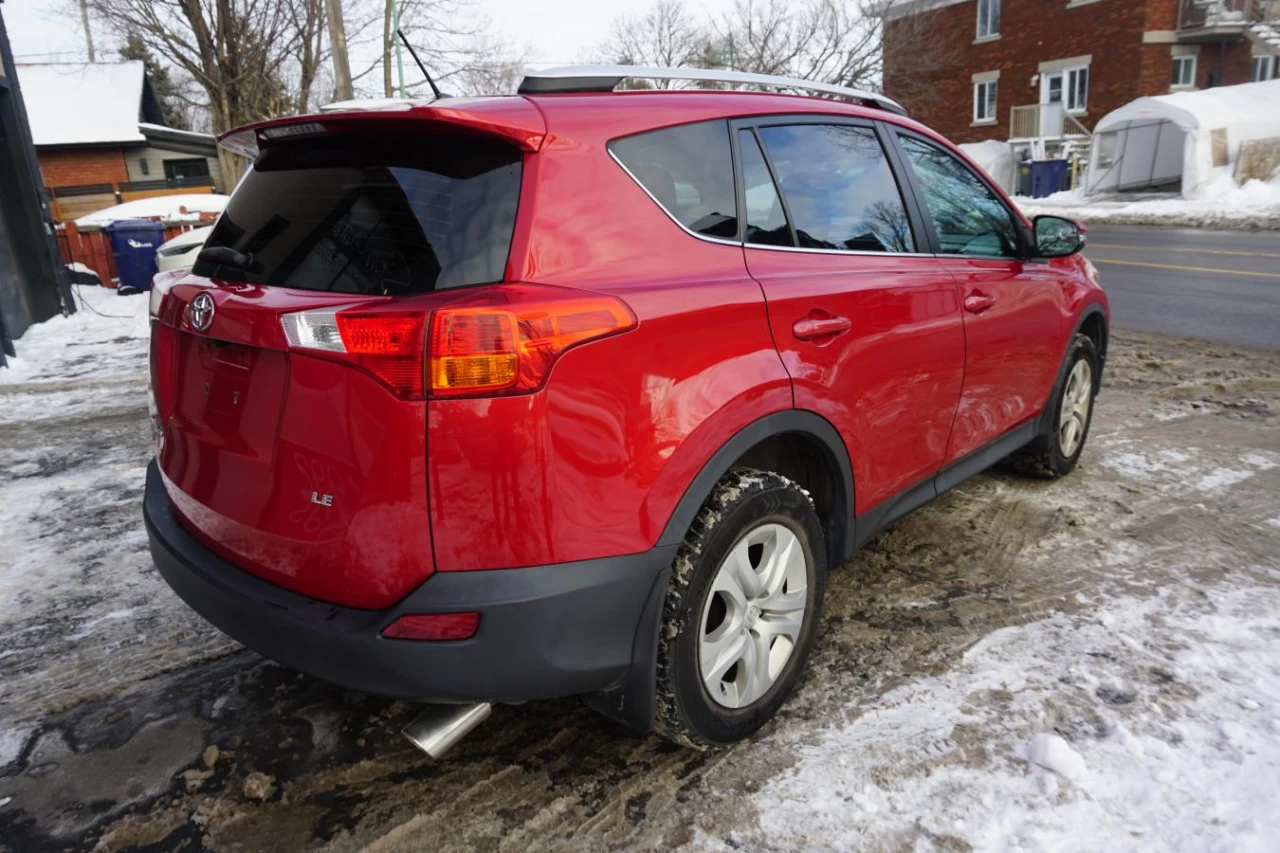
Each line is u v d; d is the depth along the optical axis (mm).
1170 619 3107
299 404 1974
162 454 2600
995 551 3701
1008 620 3143
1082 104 27938
